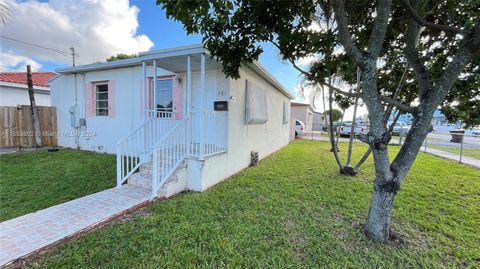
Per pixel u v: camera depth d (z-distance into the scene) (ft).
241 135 19.67
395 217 10.66
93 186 14.38
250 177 17.44
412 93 15.02
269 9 9.78
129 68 23.36
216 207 11.40
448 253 7.98
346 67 14.16
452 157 28.02
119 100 24.27
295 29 10.83
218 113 16.51
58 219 9.52
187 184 14.51
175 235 8.59
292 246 8.13
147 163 15.56
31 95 26.45
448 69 7.32
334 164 22.84
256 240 8.45
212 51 11.59
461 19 9.94
